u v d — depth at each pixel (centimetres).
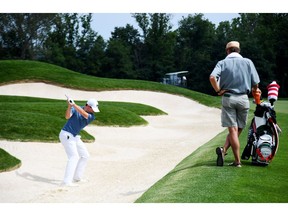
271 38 6462
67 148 916
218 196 641
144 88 3391
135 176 1008
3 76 3253
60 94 3108
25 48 7206
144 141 1672
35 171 1052
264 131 819
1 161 1051
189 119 2598
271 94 809
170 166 1132
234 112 766
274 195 655
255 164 828
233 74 752
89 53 7338
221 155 816
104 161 1212
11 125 1419
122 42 7638
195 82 6500
